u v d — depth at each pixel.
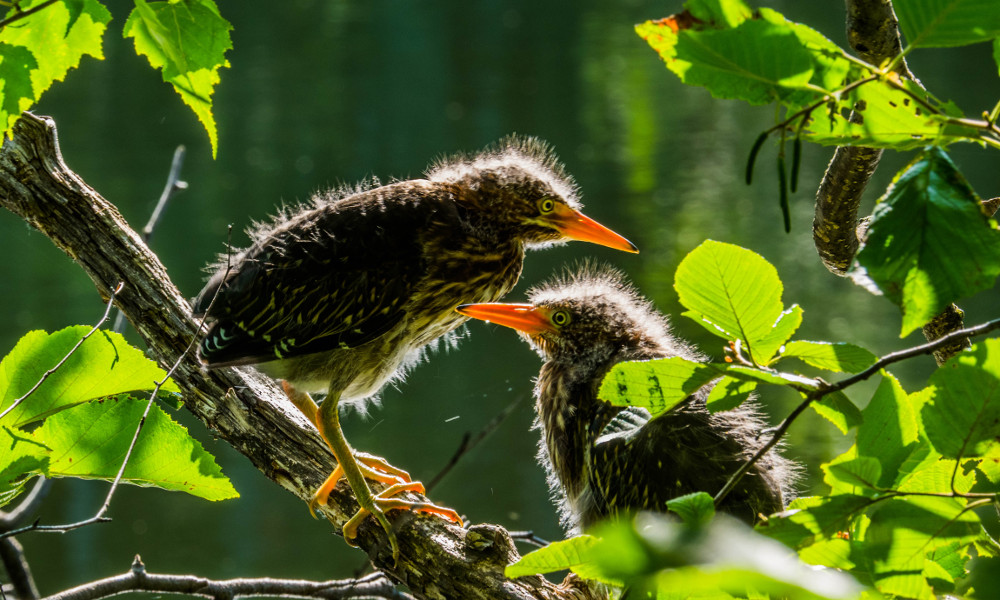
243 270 8.18
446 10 55.31
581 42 49.62
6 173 7.79
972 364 3.57
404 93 42.94
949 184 3.16
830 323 24.22
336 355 8.14
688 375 3.88
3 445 4.91
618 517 7.63
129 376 5.54
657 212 30.56
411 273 8.34
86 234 7.88
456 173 9.27
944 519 3.64
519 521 18.55
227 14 53.75
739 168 34.12
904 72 4.50
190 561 18.67
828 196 6.26
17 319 24.89
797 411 3.52
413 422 21.48
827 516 3.63
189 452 5.37
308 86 43.97
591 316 8.91
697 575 2.09
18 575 8.74
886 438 3.87
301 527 19.95
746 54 3.35
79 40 4.66
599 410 8.45
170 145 37.09
